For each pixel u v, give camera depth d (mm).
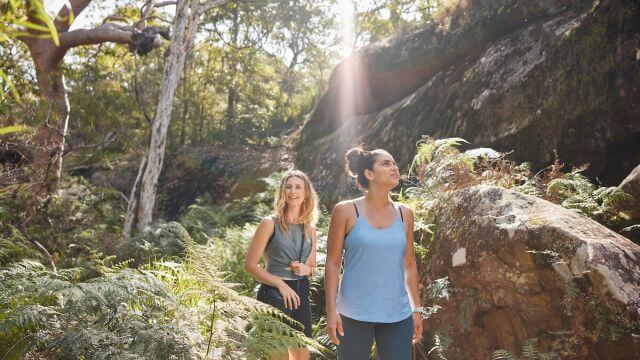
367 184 3025
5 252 7367
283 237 3674
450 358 3947
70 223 10289
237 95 19359
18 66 10234
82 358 3051
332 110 12844
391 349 2832
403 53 10734
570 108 7039
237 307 3297
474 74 8766
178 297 4016
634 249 3350
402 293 2896
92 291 3100
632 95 6500
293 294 3508
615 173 6840
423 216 4723
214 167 15680
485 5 9359
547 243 3365
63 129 10547
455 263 3982
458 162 5566
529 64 7891
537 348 3410
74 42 11180
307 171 12281
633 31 6750
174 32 11305
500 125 7840
